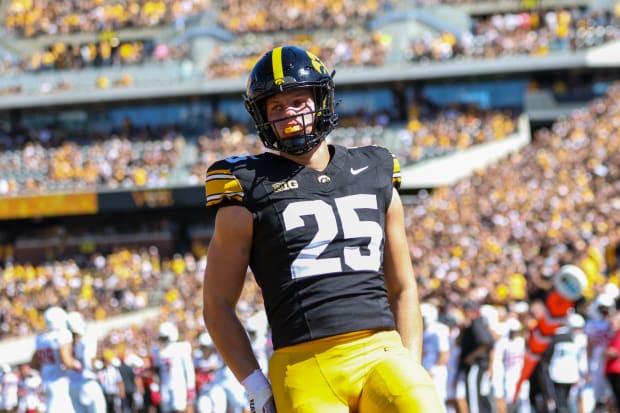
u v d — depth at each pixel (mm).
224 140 60406
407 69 60281
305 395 5066
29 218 59844
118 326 45250
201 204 57094
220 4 67688
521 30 62344
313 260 5188
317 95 5430
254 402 5328
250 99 5465
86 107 63875
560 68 59625
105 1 68562
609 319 17109
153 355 22547
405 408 4809
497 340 17828
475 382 17406
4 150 61469
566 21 62125
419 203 48625
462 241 38719
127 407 21938
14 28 68250
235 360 5359
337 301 5141
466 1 66312
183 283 47875
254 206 5270
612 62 59625
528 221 39156
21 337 43000
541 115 61531
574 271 15344
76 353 16531
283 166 5383
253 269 5406
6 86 63438
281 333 5207
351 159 5477
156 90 62062
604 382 17219
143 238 58812
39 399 22391
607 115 51125
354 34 64500
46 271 51656
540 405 17422
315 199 5293
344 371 5059
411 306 5496
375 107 62188
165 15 66875
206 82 61688
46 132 63594
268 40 65500
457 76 60938
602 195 39219
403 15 63812
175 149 60062
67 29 67438
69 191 56781
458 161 56875
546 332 16344
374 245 5309
